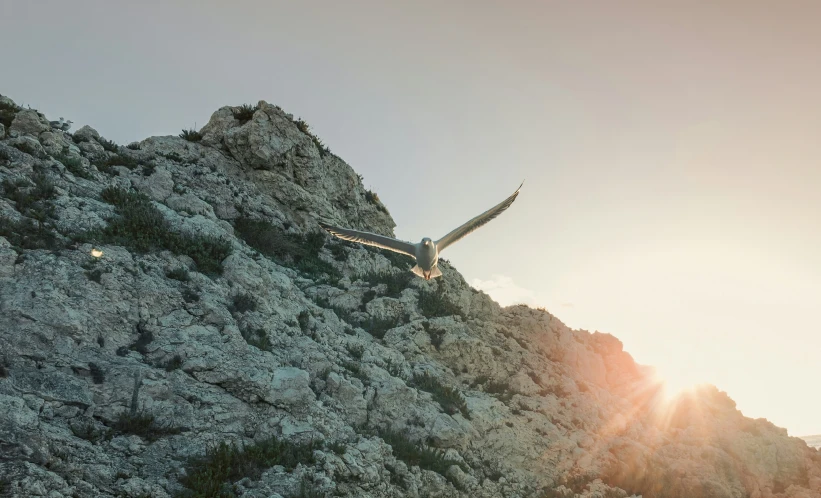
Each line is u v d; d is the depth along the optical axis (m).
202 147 35.69
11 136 26.69
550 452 25.97
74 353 18.22
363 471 18.39
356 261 35.22
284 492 16.34
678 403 34.50
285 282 27.36
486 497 21.80
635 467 27.55
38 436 15.18
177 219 26.81
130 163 30.36
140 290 21.12
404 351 28.03
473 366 29.09
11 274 19.28
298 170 37.03
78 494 14.46
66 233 22.14
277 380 20.16
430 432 23.05
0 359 17.03
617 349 39.50
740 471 30.59
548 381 30.55
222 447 17.36
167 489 15.62
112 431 16.89
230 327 21.56
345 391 22.11
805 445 33.97
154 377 18.61
